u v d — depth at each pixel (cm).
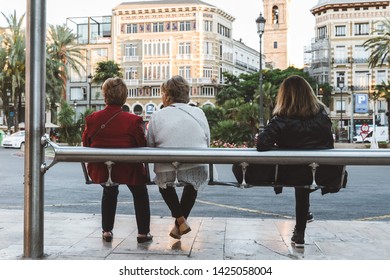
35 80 376
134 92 7688
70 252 417
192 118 444
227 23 8044
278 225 561
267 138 375
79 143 3541
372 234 521
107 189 464
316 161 364
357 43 7119
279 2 10919
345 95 7088
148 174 446
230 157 368
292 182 399
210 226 552
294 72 7194
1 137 4206
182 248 436
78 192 1034
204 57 7438
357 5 7062
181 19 7475
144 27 7631
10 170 1666
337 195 1023
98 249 430
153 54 7575
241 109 3681
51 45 4872
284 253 423
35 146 382
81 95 7812
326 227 564
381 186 1232
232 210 793
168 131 437
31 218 388
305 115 409
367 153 360
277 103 423
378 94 4500
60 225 559
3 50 4291
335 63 7200
